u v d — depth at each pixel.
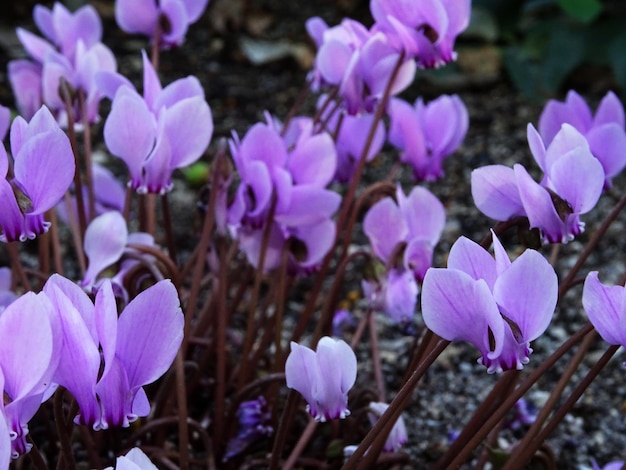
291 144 0.58
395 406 0.45
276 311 0.56
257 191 0.52
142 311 0.41
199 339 0.58
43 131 0.43
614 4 1.13
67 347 0.40
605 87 1.15
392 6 0.52
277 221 0.53
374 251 0.55
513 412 0.60
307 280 0.78
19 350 0.39
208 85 1.12
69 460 0.44
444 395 0.67
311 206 0.52
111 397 0.41
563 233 0.45
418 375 0.44
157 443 0.55
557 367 0.70
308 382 0.45
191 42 1.20
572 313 0.75
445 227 0.88
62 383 0.41
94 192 0.61
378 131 0.58
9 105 1.04
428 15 0.52
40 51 0.61
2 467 0.38
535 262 0.41
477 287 0.41
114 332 0.40
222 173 0.52
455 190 0.94
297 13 1.25
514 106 1.10
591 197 0.45
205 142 0.50
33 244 0.81
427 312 0.42
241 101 1.09
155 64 0.59
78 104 0.57
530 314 0.42
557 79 1.10
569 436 0.65
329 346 0.44
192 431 0.58
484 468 0.58
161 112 0.49
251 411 0.56
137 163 0.50
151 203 0.58
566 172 0.45
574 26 1.11
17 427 0.39
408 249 0.53
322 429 0.57
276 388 0.56
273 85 1.13
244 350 0.56
